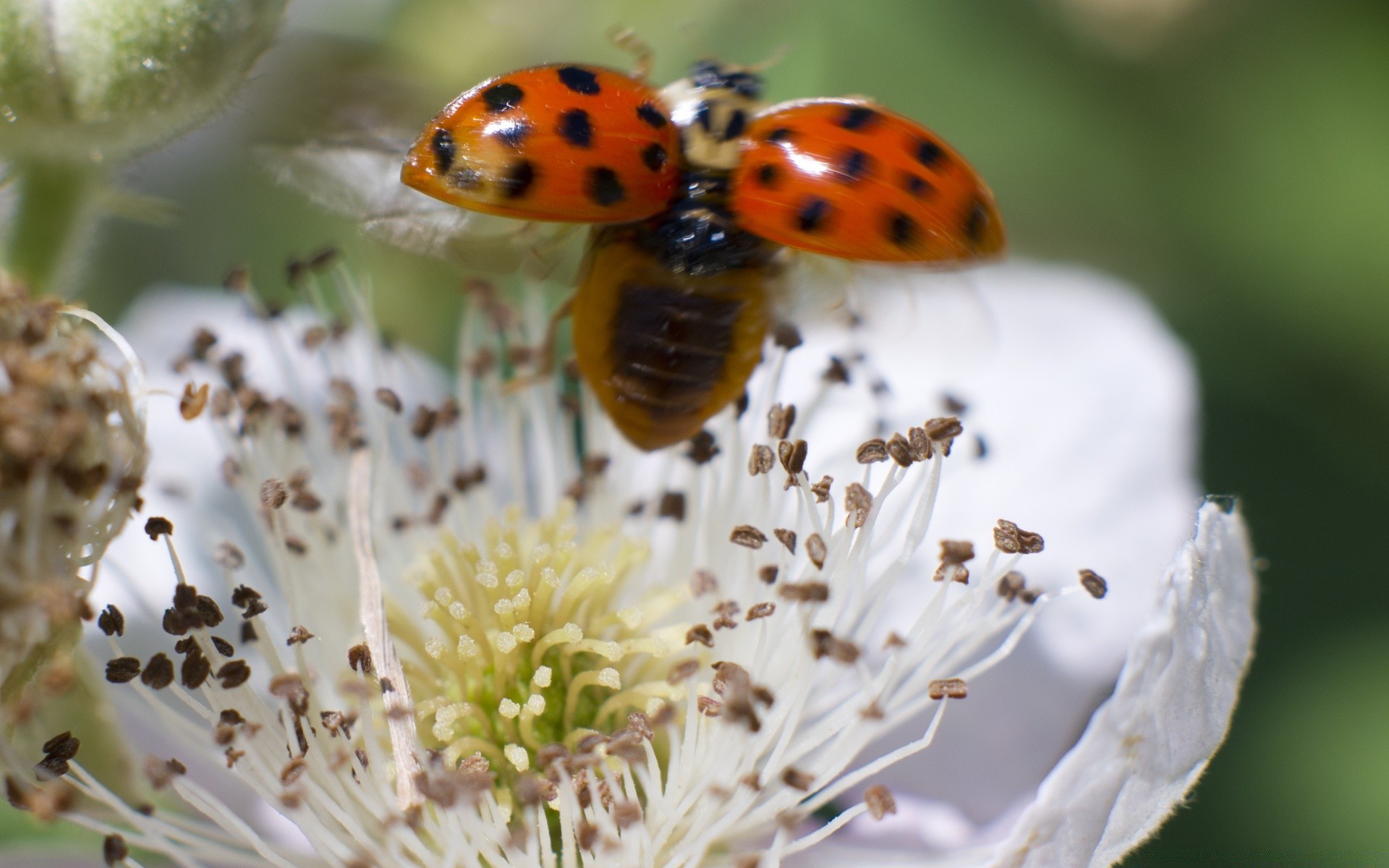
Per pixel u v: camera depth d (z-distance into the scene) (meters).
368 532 0.07
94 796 0.06
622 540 0.07
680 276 0.06
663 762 0.07
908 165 0.06
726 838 0.07
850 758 0.07
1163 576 0.06
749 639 0.07
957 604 0.07
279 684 0.07
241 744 0.07
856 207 0.06
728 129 0.07
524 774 0.07
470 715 0.07
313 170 0.07
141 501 0.06
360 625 0.07
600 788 0.07
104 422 0.06
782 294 0.07
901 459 0.07
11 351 0.06
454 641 0.07
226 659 0.07
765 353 0.07
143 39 0.07
